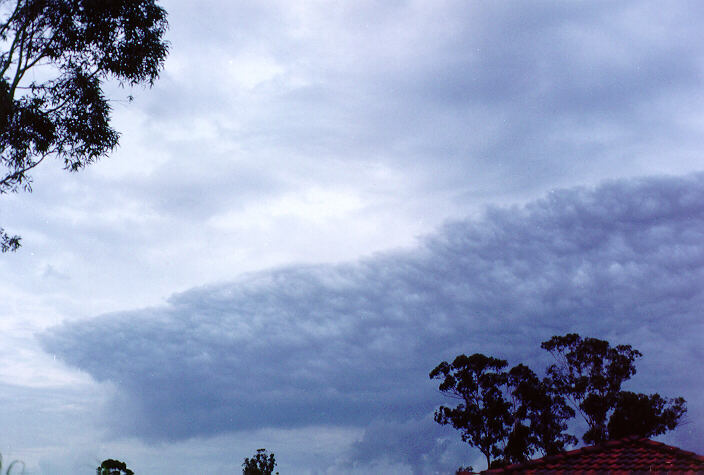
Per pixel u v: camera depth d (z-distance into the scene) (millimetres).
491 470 11641
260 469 41875
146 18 14430
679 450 11094
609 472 10648
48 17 13578
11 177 14062
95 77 14438
